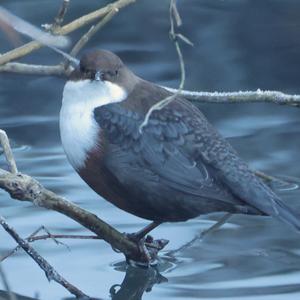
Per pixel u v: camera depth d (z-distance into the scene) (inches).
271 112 609.6
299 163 526.0
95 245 437.4
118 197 406.0
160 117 396.8
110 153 396.5
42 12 718.5
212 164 384.8
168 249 430.6
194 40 703.1
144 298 386.3
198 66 669.3
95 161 400.8
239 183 378.9
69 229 448.5
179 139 391.9
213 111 613.6
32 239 382.9
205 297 382.6
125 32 708.7
